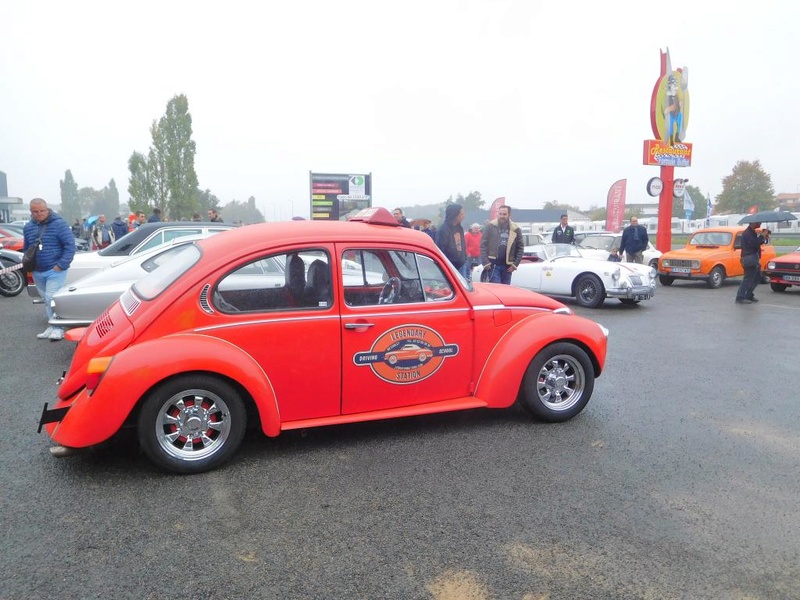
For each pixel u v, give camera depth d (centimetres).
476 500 354
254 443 438
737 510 346
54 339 735
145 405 365
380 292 431
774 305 1255
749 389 602
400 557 294
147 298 394
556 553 299
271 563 288
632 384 616
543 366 482
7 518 325
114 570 280
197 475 382
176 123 5569
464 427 478
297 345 402
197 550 298
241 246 401
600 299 1186
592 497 360
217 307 387
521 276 1288
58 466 392
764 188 6297
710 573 285
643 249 1655
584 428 480
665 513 341
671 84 2039
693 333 913
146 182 5669
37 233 778
